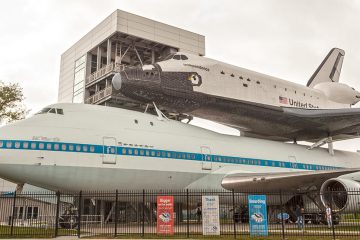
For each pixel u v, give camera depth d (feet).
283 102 87.66
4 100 101.50
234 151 79.46
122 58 109.09
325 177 69.31
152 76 70.33
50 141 58.75
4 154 55.77
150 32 101.55
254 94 82.79
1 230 56.65
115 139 63.87
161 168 67.41
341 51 112.47
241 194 76.79
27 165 56.59
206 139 77.20
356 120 90.12
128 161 64.03
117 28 95.04
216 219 51.29
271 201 86.28
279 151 88.94
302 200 89.86
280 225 80.59
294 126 92.12
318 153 98.27
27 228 62.13
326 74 108.27
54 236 49.21
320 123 91.30
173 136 71.87
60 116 62.03
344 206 64.90
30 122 59.88
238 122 87.45
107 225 76.33
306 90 95.25
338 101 103.04
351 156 106.42
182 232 56.75
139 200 67.36
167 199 51.34
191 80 74.08
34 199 59.41
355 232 58.65
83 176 60.18
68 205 63.05
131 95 70.64
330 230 63.57
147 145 66.85
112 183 62.85
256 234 50.37
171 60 74.84
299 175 67.82
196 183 72.02
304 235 52.29
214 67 78.43
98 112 65.87
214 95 76.38
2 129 58.13
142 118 70.54
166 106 75.46
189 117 86.58
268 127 91.76
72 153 59.72
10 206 88.74
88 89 108.37
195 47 110.42
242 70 83.35
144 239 46.29
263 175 71.26
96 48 106.52
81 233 54.29
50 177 58.03
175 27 107.14
